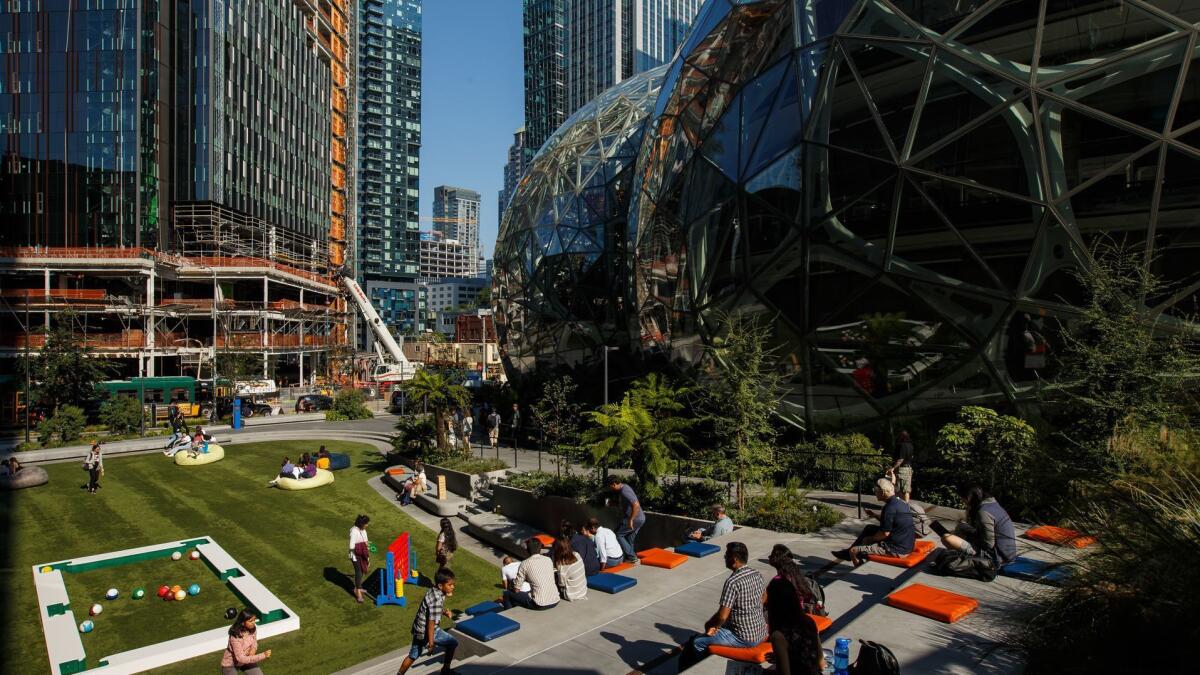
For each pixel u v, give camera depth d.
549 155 37.97
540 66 197.38
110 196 55.75
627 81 41.00
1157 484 6.88
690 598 9.70
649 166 24.34
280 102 75.75
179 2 60.59
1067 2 13.52
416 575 16.03
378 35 173.12
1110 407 10.91
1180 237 12.82
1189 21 12.61
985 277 14.56
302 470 25.61
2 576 15.85
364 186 173.25
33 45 55.56
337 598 14.87
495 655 7.89
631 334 27.55
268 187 72.50
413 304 180.25
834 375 17.08
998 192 14.20
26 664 11.59
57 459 30.67
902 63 15.25
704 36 22.42
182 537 19.11
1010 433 13.17
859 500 14.06
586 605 9.57
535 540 10.25
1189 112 12.64
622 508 13.62
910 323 15.60
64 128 55.69
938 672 6.08
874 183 15.55
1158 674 5.23
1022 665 6.12
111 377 51.16
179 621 13.38
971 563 8.95
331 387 63.03
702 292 20.00
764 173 17.58
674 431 16.64
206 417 45.34
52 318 52.38
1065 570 6.71
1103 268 12.02
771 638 5.31
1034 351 14.30
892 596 7.97
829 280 16.56
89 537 19.00
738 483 15.06
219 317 59.19
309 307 67.69
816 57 16.72
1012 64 14.04
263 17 71.56
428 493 23.84
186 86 61.00
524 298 35.44
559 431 23.83
